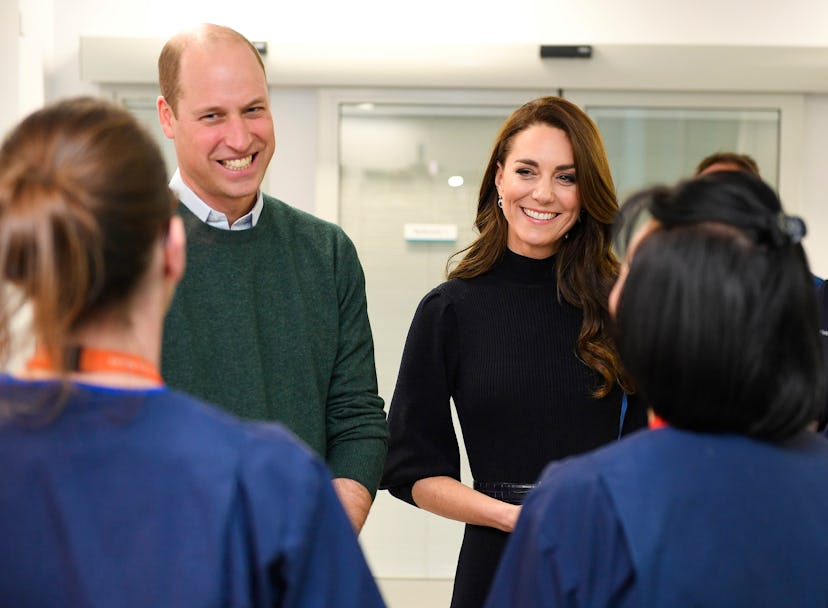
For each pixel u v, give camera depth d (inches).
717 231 44.3
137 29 165.3
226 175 77.6
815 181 171.8
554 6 166.2
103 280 39.3
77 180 38.9
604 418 89.0
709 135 171.8
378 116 170.9
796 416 43.8
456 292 93.0
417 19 166.2
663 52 165.9
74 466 39.6
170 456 40.3
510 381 88.9
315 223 85.6
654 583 42.3
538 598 44.6
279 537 40.9
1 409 39.9
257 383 78.2
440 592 169.8
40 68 163.0
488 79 166.2
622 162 171.6
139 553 39.4
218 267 78.7
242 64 77.5
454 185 172.1
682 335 43.4
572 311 91.7
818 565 42.9
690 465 43.7
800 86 167.3
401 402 92.0
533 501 46.7
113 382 40.7
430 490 88.8
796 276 44.0
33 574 39.4
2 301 38.9
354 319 85.2
